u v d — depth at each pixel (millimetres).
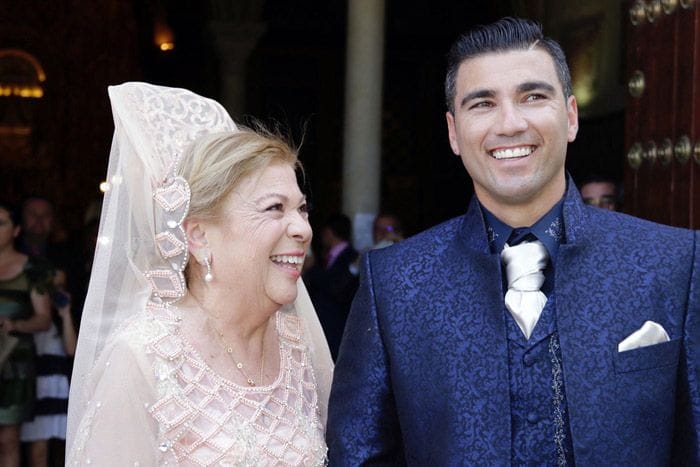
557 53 2438
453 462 2354
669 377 2318
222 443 2447
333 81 16469
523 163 2385
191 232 2555
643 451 2287
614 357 2311
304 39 16203
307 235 2572
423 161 16469
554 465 2324
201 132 2627
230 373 2561
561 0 9117
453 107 2498
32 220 6691
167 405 2424
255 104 16297
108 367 2438
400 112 16547
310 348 2904
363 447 2486
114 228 2580
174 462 2414
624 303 2348
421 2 16125
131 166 2572
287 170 2576
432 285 2484
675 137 4477
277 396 2643
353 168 10062
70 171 16328
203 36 14625
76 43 16344
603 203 5625
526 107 2387
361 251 9883
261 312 2582
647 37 4707
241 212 2521
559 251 2404
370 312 2529
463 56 2434
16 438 5734
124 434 2385
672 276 2363
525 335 2391
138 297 2555
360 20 10062
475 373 2383
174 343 2484
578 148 8742
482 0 15914
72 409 2566
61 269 6176
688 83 4383
